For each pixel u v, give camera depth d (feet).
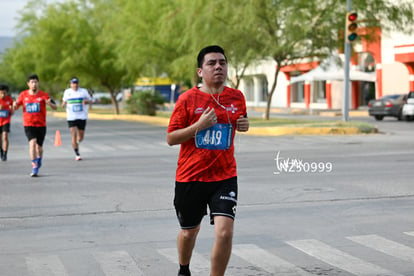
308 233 45.78
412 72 245.04
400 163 86.28
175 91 457.68
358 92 291.99
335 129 144.36
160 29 213.25
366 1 173.37
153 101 257.14
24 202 59.93
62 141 137.59
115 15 257.96
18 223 50.67
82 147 121.49
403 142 121.29
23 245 43.37
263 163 88.84
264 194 62.28
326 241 43.34
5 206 58.03
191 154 30.81
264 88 364.58
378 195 61.11
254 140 130.52
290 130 146.20
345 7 174.29
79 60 274.57
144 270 36.73
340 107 297.12
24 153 111.86
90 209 55.88
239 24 172.55
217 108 30.86
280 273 35.68
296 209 54.85
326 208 55.11
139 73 267.80
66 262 38.73
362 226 47.93
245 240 43.83
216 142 30.76
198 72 31.55
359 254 39.78
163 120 219.20
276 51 173.78
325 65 189.16
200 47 180.04
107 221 50.90
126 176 77.30
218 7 178.29
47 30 281.74
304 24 167.73
